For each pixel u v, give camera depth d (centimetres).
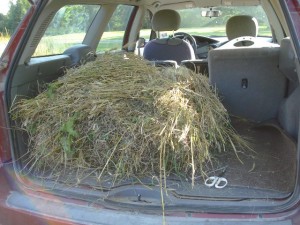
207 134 182
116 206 149
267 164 184
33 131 180
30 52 197
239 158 191
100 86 180
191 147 164
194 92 189
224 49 236
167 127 161
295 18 136
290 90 230
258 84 239
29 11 174
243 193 153
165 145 160
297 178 137
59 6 221
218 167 180
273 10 298
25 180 167
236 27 361
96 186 160
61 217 150
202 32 443
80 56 268
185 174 168
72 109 174
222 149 199
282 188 157
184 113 167
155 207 147
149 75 192
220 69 240
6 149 170
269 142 213
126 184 159
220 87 246
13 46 175
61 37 271
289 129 209
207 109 187
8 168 169
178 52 379
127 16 398
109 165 166
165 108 167
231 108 250
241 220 137
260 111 246
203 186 160
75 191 158
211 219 139
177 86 182
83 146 170
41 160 175
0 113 170
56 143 173
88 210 150
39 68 210
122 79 186
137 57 218
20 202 159
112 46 382
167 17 389
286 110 214
